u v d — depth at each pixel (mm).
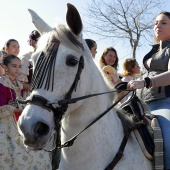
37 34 2748
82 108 2496
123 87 2828
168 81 2686
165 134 2781
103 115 2580
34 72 2309
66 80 2291
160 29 3037
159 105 2984
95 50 5043
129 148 2705
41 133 2176
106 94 2711
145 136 2793
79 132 2500
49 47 2311
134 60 5078
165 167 2750
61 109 2283
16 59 4590
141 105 2928
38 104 2213
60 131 2498
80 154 2508
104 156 2586
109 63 5266
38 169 4348
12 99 4414
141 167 2684
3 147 4188
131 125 2818
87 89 2508
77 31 2355
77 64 2346
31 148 2174
